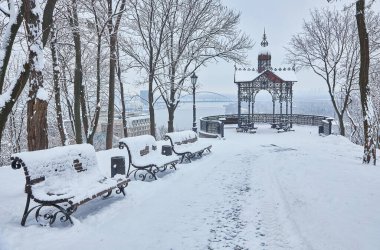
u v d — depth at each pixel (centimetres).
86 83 2292
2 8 815
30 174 542
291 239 488
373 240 448
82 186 616
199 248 466
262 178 934
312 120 3509
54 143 2670
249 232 523
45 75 1938
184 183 888
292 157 1338
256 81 3109
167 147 1223
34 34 799
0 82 823
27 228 531
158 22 2064
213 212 629
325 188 752
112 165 877
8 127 2362
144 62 2072
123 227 552
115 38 1567
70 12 1475
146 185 841
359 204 622
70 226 547
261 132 2936
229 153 1551
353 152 1562
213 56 2277
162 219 591
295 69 3122
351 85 2852
